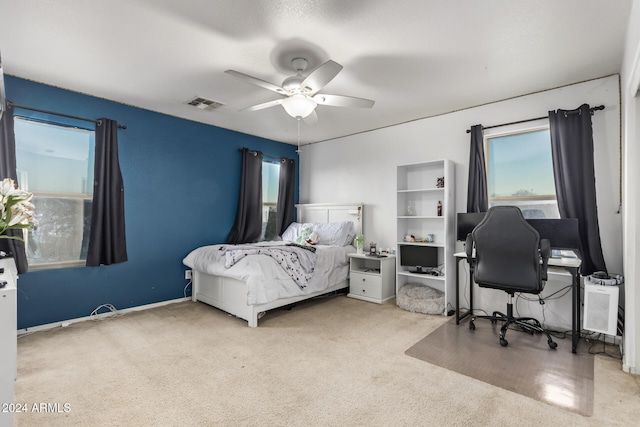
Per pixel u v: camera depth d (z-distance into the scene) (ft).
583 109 9.54
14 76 9.61
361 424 5.48
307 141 17.84
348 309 12.34
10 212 3.94
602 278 8.64
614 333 8.24
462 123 12.42
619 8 6.41
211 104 11.95
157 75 9.52
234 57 8.41
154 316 11.35
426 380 6.96
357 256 13.94
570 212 9.66
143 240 12.39
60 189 10.73
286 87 7.93
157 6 6.36
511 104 11.21
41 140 10.39
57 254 10.66
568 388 6.64
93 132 11.23
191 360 7.87
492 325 10.55
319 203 17.07
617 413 5.79
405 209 13.83
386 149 14.83
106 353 8.24
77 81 9.97
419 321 10.94
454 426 5.44
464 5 6.31
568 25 7.00
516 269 8.63
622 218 8.87
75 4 6.29
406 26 7.02
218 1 6.20
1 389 3.53
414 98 11.28
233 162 15.55
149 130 12.58
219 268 11.41
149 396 6.28
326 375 7.16
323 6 6.34
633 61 6.40
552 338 9.49
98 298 11.25
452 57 8.40
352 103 8.88
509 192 11.37
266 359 7.95
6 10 6.45
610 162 9.34
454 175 12.52
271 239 17.47
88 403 6.02
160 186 12.89
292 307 12.59
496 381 6.93
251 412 5.80
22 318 9.77
